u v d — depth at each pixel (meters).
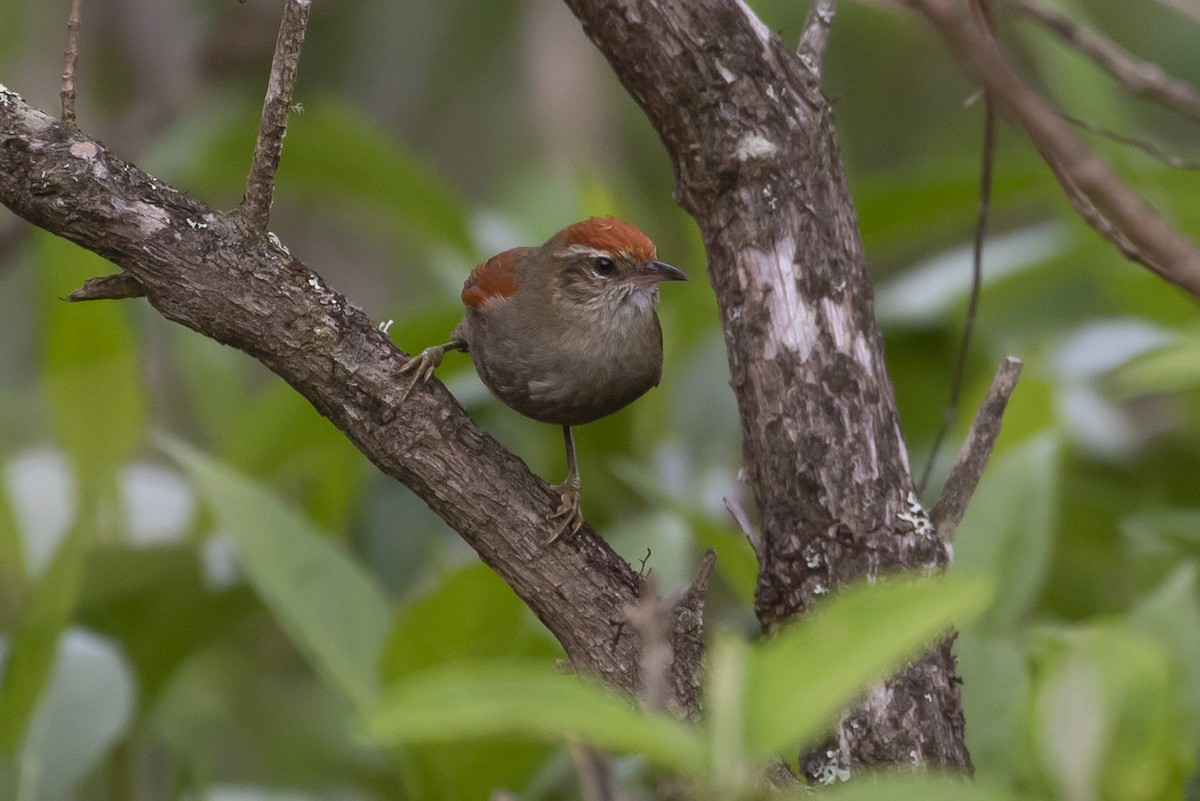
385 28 17.86
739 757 3.31
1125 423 11.73
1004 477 8.24
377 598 8.05
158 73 18.36
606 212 12.62
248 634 12.09
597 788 4.80
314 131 12.00
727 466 11.27
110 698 8.64
